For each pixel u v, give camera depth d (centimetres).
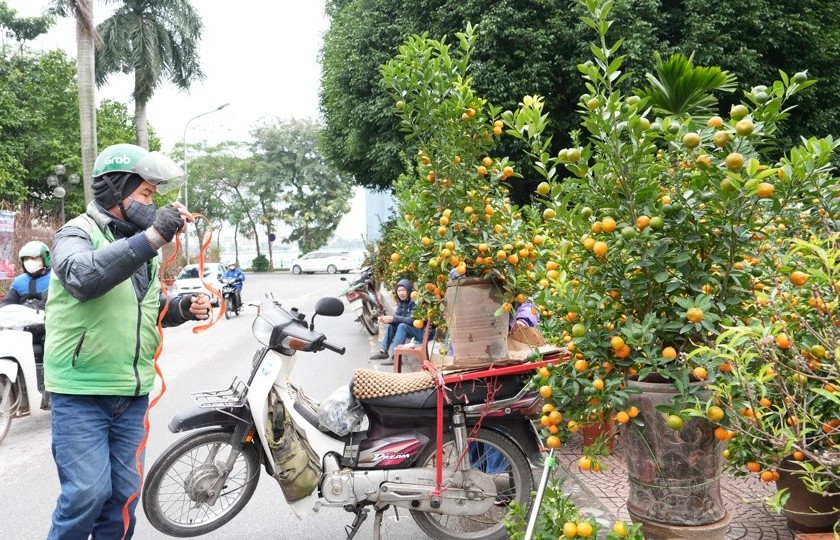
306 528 368
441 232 288
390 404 326
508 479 357
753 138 187
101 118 2600
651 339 187
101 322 244
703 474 211
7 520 384
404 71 294
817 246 171
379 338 1130
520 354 324
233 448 329
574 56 1111
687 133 203
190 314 297
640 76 1059
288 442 318
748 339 167
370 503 323
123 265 226
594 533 202
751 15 1041
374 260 1570
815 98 1105
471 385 320
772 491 375
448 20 1184
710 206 192
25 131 2341
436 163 300
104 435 251
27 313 565
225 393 346
